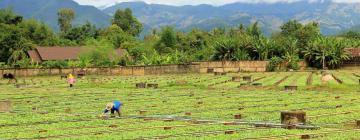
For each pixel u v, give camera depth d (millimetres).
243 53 124375
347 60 122375
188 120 35156
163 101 50438
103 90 67438
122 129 31141
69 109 43125
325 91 61031
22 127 32594
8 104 43188
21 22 175125
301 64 124250
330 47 121500
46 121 35719
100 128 31844
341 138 26547
